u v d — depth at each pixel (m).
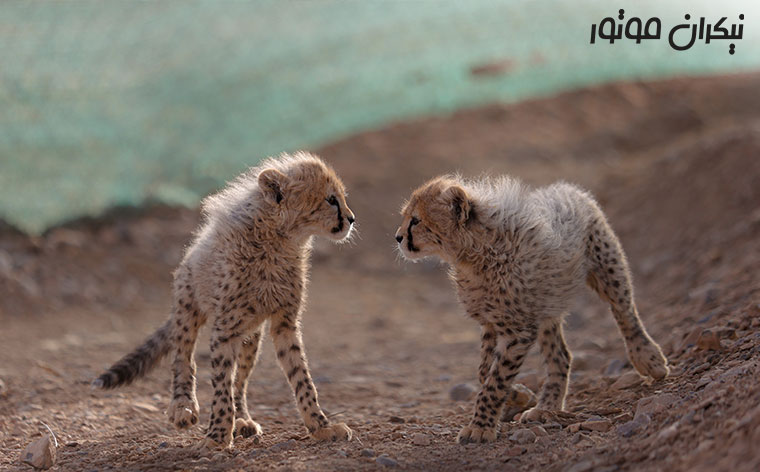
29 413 8.48
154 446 7.38
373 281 17.61
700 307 10.02
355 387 10.02
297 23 27.80
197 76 24.00
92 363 10.91
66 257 16.12
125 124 20.98
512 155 24.30
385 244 19.27
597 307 12.81
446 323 14.41
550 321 7.76
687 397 6.56
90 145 19.78
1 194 17.39
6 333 12.63
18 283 14.53
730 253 12.41
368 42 28.38
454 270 7.52
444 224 7.14
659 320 10.31
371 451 6.57
